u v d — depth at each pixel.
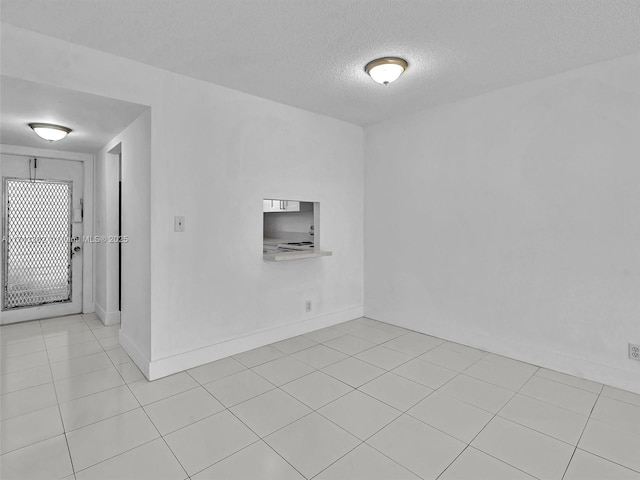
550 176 2.81
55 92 2.32
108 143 3.76
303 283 3.72
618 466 1.73
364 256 4.34
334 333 3.74
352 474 1.68
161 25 2.08
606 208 2.56
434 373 2.77
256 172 3.26
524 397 2.40
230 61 2.55
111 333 3.70
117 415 2.17
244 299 3.22
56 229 4.28
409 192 3.80
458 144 3.37
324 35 2.20
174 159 2.74
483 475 1.67
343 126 4.03
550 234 2.83
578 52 2.41
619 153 2.49
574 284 2.72
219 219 3.02
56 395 2.41
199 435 1.97
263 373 2.77
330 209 3.93
